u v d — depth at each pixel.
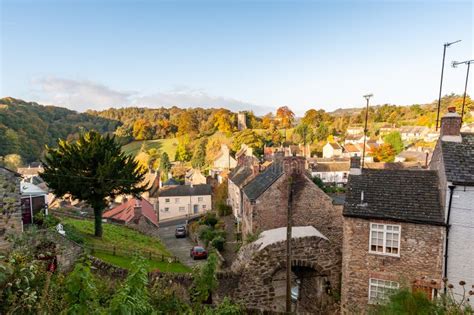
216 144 108.31
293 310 19.91
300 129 120.31
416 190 16.66
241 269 16.16
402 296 8.02
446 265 14.90
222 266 24.91
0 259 6.82
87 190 27.33
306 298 19.36
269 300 16.23
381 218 15.82
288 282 15.20
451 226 14.80
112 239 30.52
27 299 5.86
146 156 108.25
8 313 5.56
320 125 127.75
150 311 6.69
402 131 107.38
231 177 49.47
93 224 35.09
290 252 15.34
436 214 15.27
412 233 15.40
